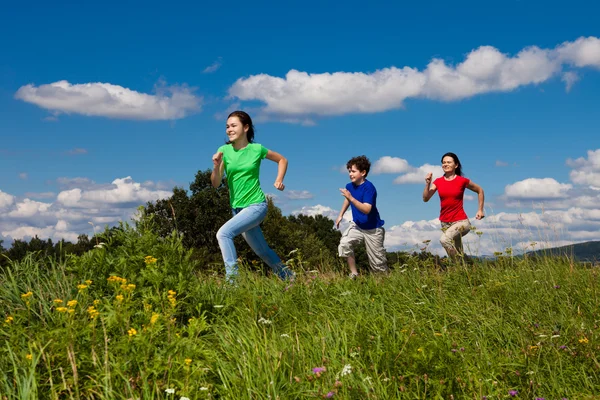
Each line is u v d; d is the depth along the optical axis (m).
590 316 5.09
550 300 5.66
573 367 3.81
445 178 9.05
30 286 4.65
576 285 6.11
